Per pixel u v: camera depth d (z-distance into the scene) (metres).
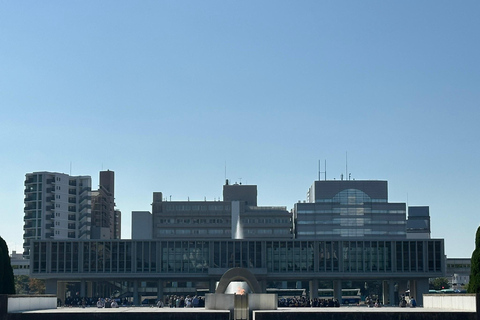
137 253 178.62
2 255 72.81
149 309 71.31
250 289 86.44
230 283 87.69
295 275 178.12
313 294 181.50
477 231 69.38
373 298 199.00
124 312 60.88
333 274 177.75
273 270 179.00
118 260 178.12
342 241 178.75
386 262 177.50
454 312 60.12
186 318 60.97
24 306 66.06
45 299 76.06
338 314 60.75
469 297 62.66
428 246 177.62
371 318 60.44
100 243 178.25
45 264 176.38
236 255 179.75
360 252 178.38
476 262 68.81
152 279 182.50
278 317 61.00
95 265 177.25
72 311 63.06
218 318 60.97
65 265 176.62
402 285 184.88
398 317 60.38
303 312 60.97
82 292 178.38
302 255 179.00
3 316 59.50
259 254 179.25
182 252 179.62
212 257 179.50
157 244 179.62
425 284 179.25
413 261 177.25
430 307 79.12
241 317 68.38
